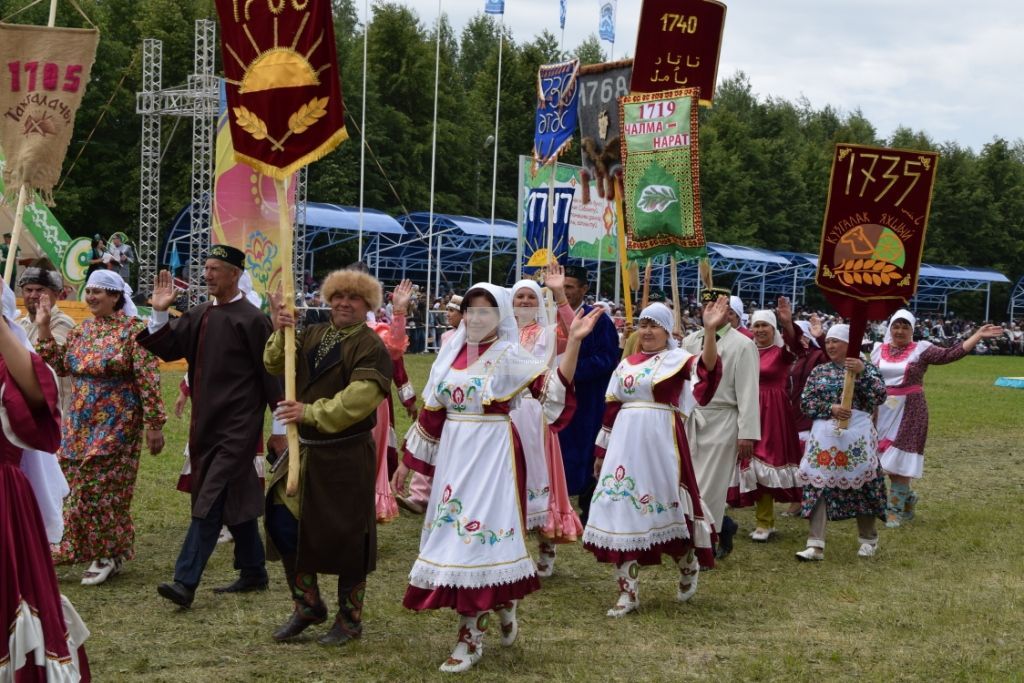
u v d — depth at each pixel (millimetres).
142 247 32031
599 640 6246
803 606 7078
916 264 8391
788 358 9508
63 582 7301
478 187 45969
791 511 10648
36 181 5777
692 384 7125
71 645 4461
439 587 5539
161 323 6832
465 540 5594
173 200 37938
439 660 5781
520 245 16297
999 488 12250
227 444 6719
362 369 5770
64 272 21891
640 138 9219
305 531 5793
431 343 33062
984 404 22703
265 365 6043
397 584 7516
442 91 46344
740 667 5738
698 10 9805
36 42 5832
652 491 6895
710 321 6980
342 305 5898
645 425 6945
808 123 90750
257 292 11750
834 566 8359
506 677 5527
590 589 7516
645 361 7117
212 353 6773
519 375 5750
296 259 26734
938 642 6215
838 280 8422
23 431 4246
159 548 8281
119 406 7211
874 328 42781
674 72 9828
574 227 21000
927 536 9523
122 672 5461
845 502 8602
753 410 8414
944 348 10133
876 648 6102
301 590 6016
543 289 7293
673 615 6844
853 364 8375
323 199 41781
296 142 5844
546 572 7863
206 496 6609
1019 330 58406
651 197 9148
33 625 4207
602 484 6961
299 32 5828
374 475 5988
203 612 6625
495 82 49438
